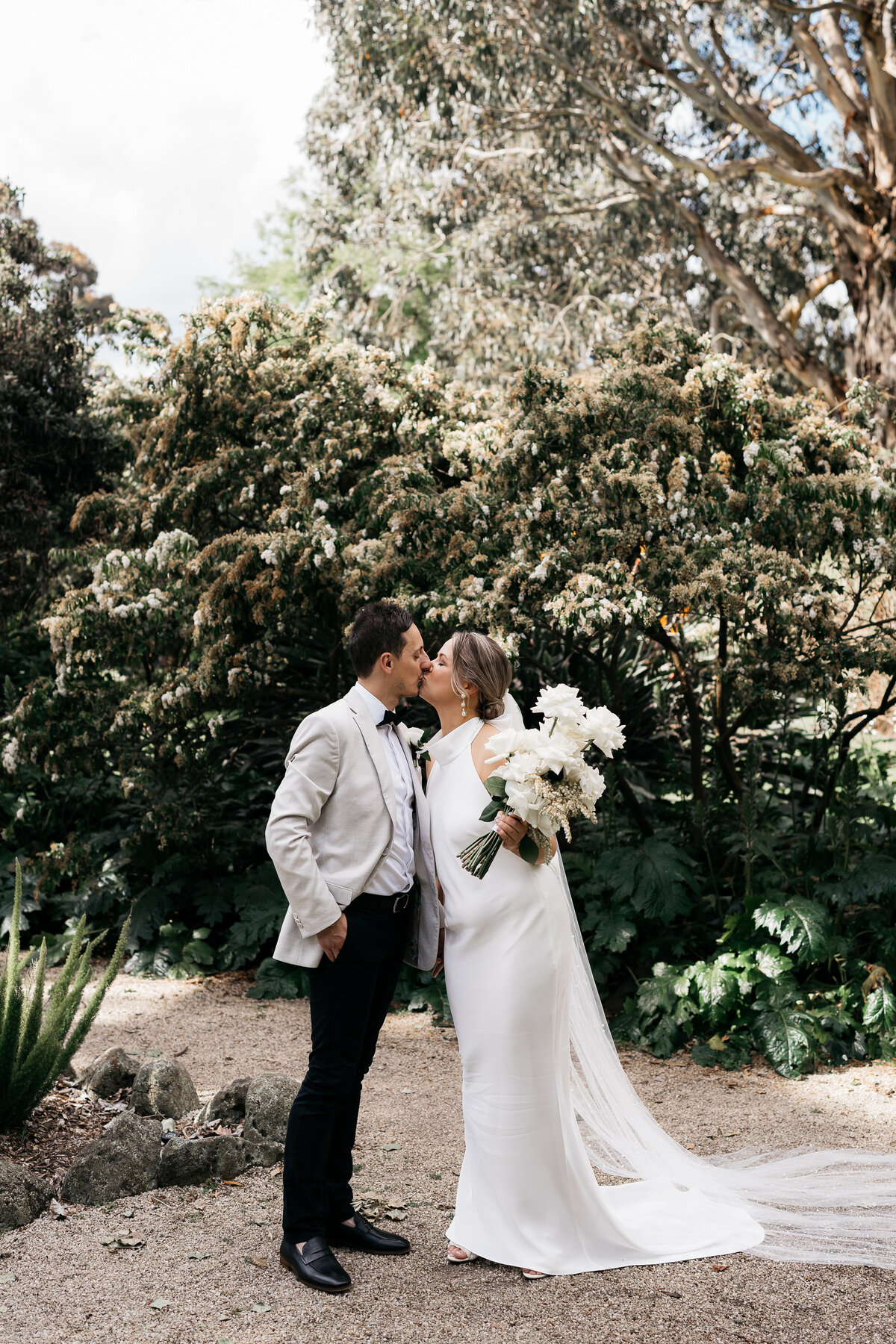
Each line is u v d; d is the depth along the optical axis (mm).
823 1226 3270
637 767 8023
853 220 13695
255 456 7059
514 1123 2994
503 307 16125
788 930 5336
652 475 5664
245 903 6832
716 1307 2748
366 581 5953
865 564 5812
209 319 7414
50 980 6262
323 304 7645
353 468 6961
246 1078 3879
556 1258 2953
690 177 15828
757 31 15609
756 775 6691
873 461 6367
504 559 5875
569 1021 3395
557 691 3033
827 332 17953
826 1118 4316
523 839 3012
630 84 15188
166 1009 5828
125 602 6539
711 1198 3418
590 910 5906
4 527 10234
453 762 3186
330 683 7137
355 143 17062
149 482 7766
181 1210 3270
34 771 7840
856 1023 5219
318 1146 2883
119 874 7238
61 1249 3008
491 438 6516
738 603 5402
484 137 16328
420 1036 5508
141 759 6895
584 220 16656
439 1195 3438
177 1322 2639
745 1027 5234
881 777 8523
